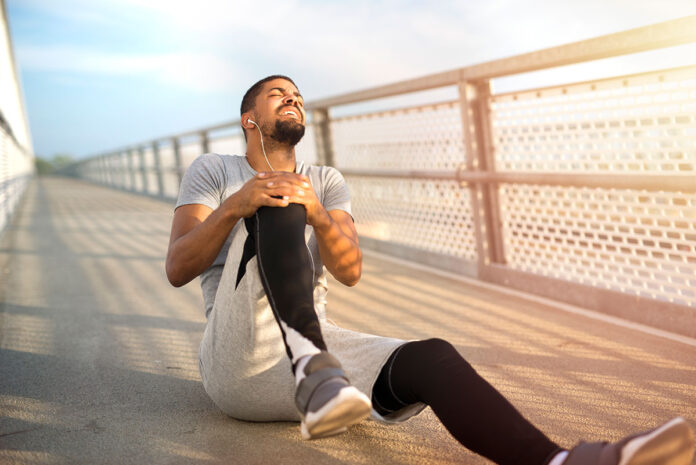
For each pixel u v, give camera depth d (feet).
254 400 5.17
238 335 4.80
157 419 5.74
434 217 13.42
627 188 8.30
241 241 4.70
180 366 7.41
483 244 11.72
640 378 6.58
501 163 11.02
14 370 7.34
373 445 5.07
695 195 7.55
